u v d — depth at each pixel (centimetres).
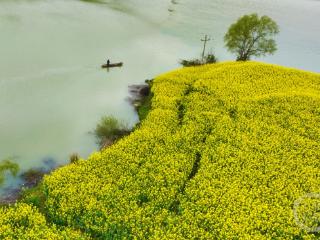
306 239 3347
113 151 4269
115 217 3391
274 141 4622
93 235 3344
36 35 8038
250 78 6228
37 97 5806
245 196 3725
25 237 3170
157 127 4797
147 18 11062
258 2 17275
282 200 3725
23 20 8762
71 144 4819
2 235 3200
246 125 4900
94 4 11419
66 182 3781
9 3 9856
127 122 5459
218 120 4997
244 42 8175
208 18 12425
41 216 3419
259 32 8056
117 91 6372
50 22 8994
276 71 6619
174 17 11862
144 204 3588
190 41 9700
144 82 6869
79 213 3447
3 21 8450
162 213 3491
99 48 8094
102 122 4997
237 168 4097
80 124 5288
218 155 4303
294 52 10400
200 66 6969
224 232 3312
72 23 9219
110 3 11950
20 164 4312
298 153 4453
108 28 9412
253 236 3319
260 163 4219
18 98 5688
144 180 3831
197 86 5844
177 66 7819
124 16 10750
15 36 7769
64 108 5628
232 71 6444
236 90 5775
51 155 4562
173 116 5088
